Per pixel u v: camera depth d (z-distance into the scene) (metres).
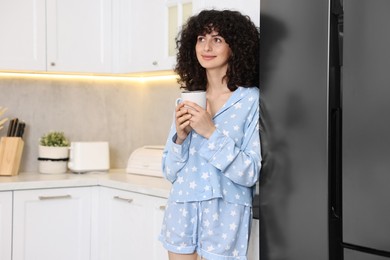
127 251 3.16
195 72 2.27
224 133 2.10
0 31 3.42
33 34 3.50
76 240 3.38
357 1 1.78
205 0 2.75
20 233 3.21
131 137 4.11
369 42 1.75
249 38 2.15
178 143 2.11
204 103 2.04
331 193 1.88
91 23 3.67
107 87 4.04
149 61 3.47
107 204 3.33
